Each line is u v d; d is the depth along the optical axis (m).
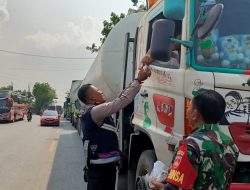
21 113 49.66
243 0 4.18
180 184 2.52
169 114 4.25
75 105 31.88
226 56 3.97
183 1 3.91
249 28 4.09
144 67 4.53
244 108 3.76
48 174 10.36
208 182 2.57
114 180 4.72
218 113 2.68
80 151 15.58
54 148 16.56
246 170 3.84
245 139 3.71
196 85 3.85
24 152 14.98
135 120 5.45
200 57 3.96
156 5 5.02
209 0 4.01
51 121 36.47
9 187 8.75
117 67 7.43
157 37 4.00
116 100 4.44
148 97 4.93
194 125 2.78
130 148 5.54
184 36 4.10
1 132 26.27
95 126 4.54
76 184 9.12
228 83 3.78
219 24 4.07
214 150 2.60
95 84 8.62
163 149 4.31
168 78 4.30
